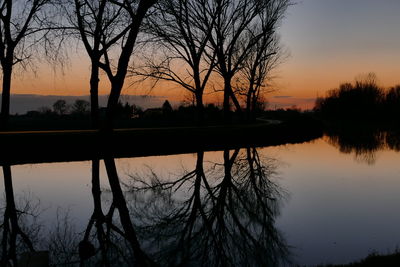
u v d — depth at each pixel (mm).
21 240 8297
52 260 7316
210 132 27875
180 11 29375
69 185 13758
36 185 13633
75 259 7328
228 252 7820
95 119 24844
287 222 9836
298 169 19250
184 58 32781
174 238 8750
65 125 37438
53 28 21406
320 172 18312
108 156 20516
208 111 56000
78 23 20766
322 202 12055
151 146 22797
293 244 8094
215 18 31594
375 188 14203
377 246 7891
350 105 96750
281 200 12422
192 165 19422
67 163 18078
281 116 97000
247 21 33469
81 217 10117
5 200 11648
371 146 32719
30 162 17984
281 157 23875
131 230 9258
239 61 34906
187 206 11797
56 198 11969
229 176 17078
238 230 9359
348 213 10641
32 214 10250
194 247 8156
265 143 33031
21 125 36688
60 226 9305
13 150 17703
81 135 20156
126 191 13375
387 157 24453
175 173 17250
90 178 14984
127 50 20125
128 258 7496
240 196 13219
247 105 48156
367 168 19641
